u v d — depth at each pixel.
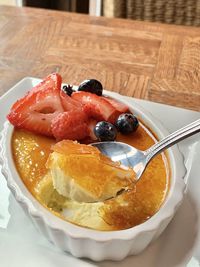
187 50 0.27
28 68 0.25
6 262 0.15
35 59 0.26
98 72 0.25
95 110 0.18
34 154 0.17
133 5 0.38
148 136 0.18
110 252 0.15
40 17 0.30
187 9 0.37
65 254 0.15
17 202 0.16
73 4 0.44
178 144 0.20
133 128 0.18
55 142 0.17
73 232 0.14
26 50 0.27
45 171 0.16
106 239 0.14
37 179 0.16
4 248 0.15
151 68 0.26
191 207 0.17
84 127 0.17
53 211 0.15
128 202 0.15
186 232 0.16
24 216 0.16
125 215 0.15
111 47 0.27
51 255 0.15
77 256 0.15
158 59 0.26
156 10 0.38
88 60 0.26
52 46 0.27
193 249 0.16
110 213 0.15
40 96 0.18
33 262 0.15
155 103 0.22
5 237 0.15
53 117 0.18
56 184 0.15
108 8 0.39
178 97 0.23
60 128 0.17
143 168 0.16
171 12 0.38
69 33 0.28
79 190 0.14
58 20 0.30
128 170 0.15
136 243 0.15
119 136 0.18
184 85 0.24
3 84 0.23
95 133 0.17
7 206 0.17
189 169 0.19
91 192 0.14
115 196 0.15
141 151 0.16
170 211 0.15
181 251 0.16
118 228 0.15
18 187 0.15
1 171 0.17
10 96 0.21
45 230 0.15
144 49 0.27
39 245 0.15
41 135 0.17
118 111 0.19
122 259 0.15
